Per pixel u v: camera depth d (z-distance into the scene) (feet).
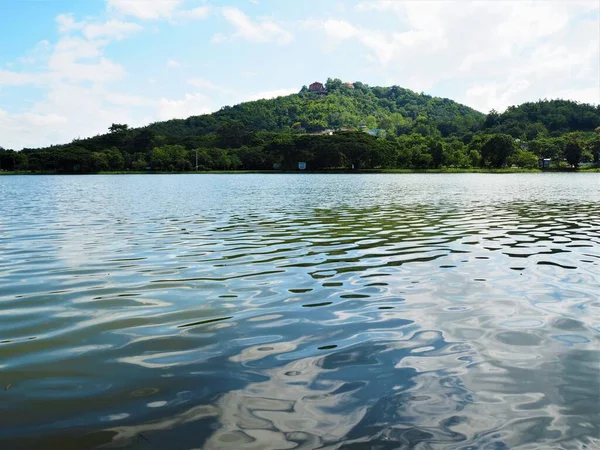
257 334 18.08
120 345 17.06
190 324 19.31
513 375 14.42
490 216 60.49
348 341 17.30
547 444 10.82
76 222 56.59
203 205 81.66
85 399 13.01
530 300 22.50
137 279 27.27
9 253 36.14
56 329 18.85
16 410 12.40
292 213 65.72
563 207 73.82
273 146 461.78
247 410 12.37
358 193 117.08
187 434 11.25
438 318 19.90
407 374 14.49
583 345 16.80
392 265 30.50
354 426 11.60
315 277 27.30
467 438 11.07
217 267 30.32
